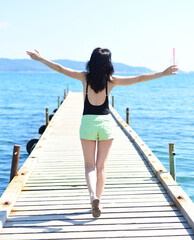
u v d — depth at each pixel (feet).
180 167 32.53
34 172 21.03
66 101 77.61
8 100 129.08
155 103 112.98
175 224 13.46
